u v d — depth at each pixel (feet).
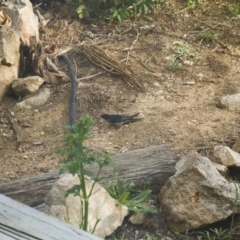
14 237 16.89
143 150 30.04
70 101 37.50
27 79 38.11
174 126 34.81
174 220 26.48
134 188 28.30
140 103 37.32
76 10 44.80
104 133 34.55
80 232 17.11
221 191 26.20
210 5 46.88
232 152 30.37
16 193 27.73
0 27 38.96
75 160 21.61
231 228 26.45
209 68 40.63
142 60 41.29
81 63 41.27
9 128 35.94
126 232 26.58
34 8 45.47
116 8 44.39
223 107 36.35
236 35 43.75
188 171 26.58
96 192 25.02
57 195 25.58
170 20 45.44
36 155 33.17
